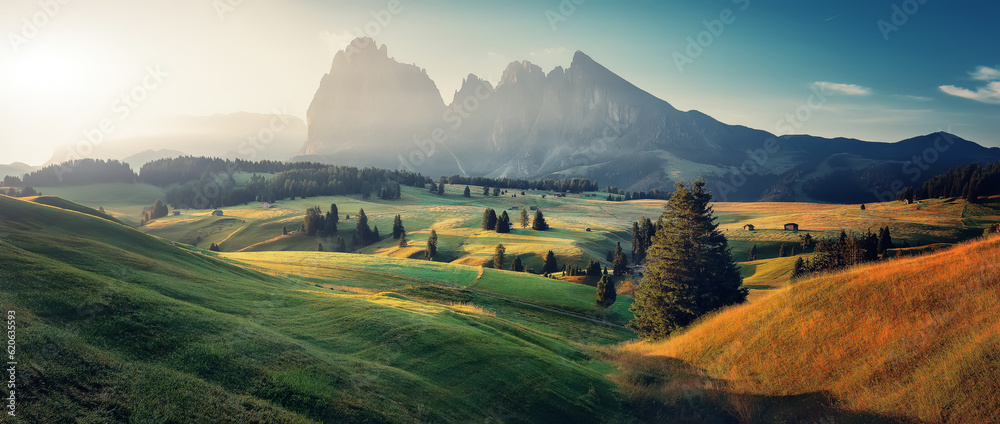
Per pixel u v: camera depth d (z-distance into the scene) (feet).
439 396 68.59
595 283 341.41
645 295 165.68
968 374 56.59
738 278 166.20
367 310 100.99
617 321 213.46
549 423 69.77
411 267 286.05
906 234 476.54
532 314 200.54
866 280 86.58
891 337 70.03
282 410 53.78
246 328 74.43
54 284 66.33
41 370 45.96
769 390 75.10
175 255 126.72
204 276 110.42
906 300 74.90
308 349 73.46
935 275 76.28
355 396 61.46
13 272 65.87
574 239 542.57
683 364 96.17
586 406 77.05
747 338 92.38
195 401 50.19
